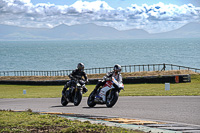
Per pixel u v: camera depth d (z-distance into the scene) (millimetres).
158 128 10883
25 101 26672
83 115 14500
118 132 9820
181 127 11008
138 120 12695
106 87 18172
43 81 61094
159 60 176625
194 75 53656
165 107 16766
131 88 40344
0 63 191375
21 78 73750
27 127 10820
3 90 53438
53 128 10578
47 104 22547
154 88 37219
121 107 17844
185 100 19922
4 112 15516
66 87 20781
